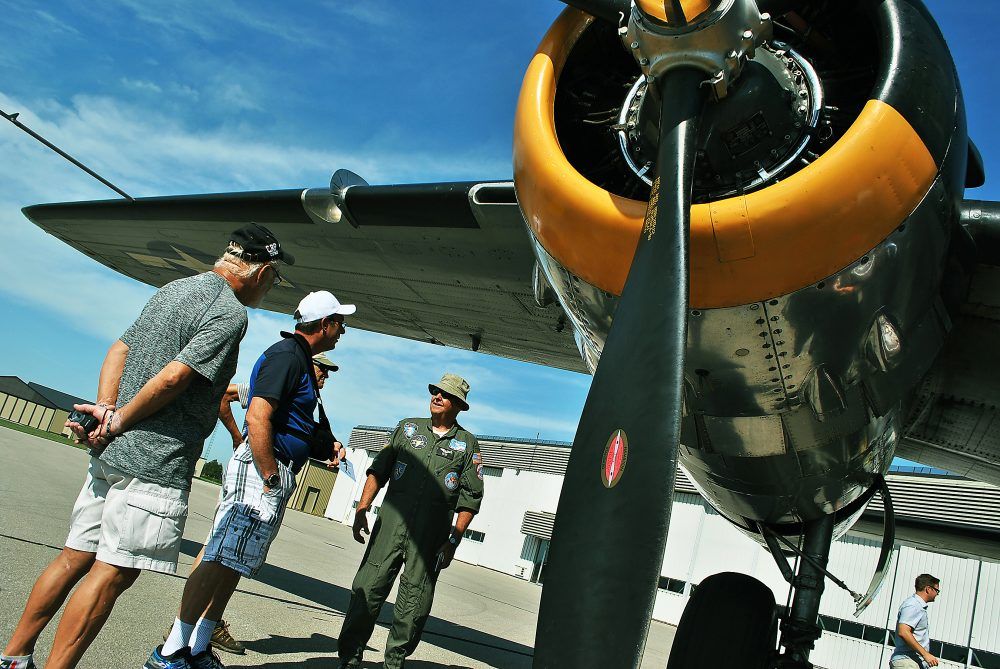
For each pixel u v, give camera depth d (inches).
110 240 254.4
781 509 126.0
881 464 119.8
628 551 67.2
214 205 199.0
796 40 105.3
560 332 203.5
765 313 90.8
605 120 110.5
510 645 240.8
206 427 89.4
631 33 90.0
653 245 81.5
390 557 134.6
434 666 165.8
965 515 634.2
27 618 83.5
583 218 94.0
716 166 94.2
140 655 111.7
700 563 874.8
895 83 88.3
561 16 110.0
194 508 568.7
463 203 153.6
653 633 544.4
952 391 134.4
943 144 90.1
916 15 94.7
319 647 148.6
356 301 243.3
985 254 98.3
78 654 80.4
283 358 108.3
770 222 84.8
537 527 1131.3
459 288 197.3
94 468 87.0
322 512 1796.3
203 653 101.3
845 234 85.4
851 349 94.5
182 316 88.2
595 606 66.6
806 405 101.3
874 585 127.3
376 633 190.2
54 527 224.4
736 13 84.2
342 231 185.8
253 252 98.3
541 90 105.0
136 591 161.0
